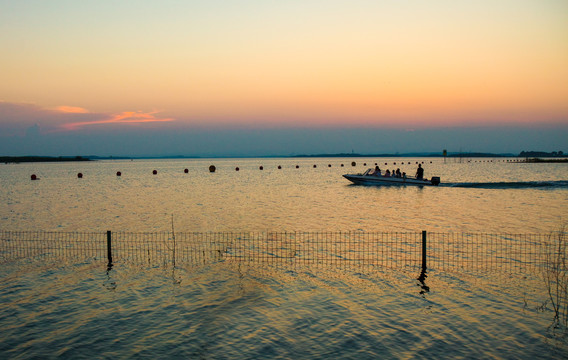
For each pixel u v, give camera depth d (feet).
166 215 94.79
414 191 150.51
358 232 72.13
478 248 58.70
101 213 98.94
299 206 110.01
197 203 119.24
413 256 54.54
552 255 54.13
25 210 105.40
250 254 56.03
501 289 41.75
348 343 31.01
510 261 51.62
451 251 57.06
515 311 36.40
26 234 71.87
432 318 35.17
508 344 30.63
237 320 35.06
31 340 31.68
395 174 181.88
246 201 123.65
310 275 46.80
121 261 52.65
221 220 86.74
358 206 108.78
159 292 41.57
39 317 35.81
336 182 211.82
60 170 419.95
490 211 97.14
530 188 158.51
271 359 28.81
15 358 29.01
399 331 32.86
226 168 456.86
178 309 37.42
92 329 33.53
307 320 35.04
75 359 28.99
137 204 117.60
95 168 482.69
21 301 39.32
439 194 139.03
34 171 393.70
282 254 56.03
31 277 46.19
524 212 95.04
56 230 76.18
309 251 57.67
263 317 35.65
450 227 76.43
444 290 41.70
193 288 42.70
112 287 43.04
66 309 37.47
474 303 38.27
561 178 242.78
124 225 81.41
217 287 42.98
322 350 30.04
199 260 53.11
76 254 56.08
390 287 42.70
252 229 75.66
